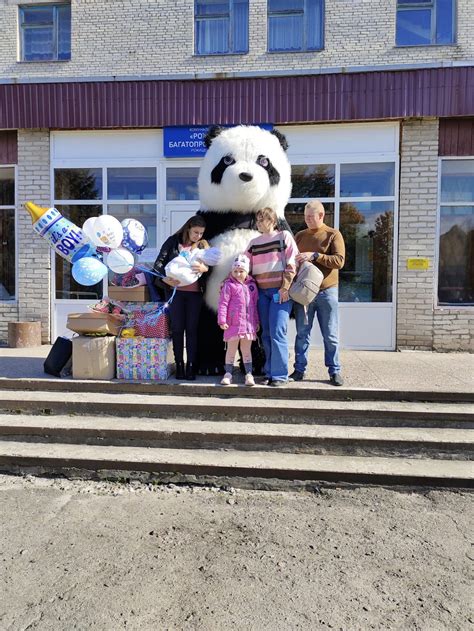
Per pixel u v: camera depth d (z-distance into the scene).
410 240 7.89
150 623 2.36
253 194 4.91
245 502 3.69
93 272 4.99
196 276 4.76
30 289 8.59
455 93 7.50
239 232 5.08
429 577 2.75
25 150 8.47
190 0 8.38
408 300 7.94
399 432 4.43
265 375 5.25
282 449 4.29
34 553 2.96
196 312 5.09
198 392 4.93
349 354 7.54
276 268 4.78
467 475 3.86
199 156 8.09
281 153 5.26
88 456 4.12
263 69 8.26
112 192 8.45
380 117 7.66
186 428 4.42
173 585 2.66
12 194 8.70
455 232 7.98
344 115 7.72
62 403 4.79
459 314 7.87
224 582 2.69
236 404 4.67
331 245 4.98
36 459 4.13
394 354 7.56
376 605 2.50
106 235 4.90
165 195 8.33
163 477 4.02
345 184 8.08
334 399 4.88
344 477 3.90
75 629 2.32
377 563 2.88
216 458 4.13
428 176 7.80
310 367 6.08
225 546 3.06
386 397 4.87
